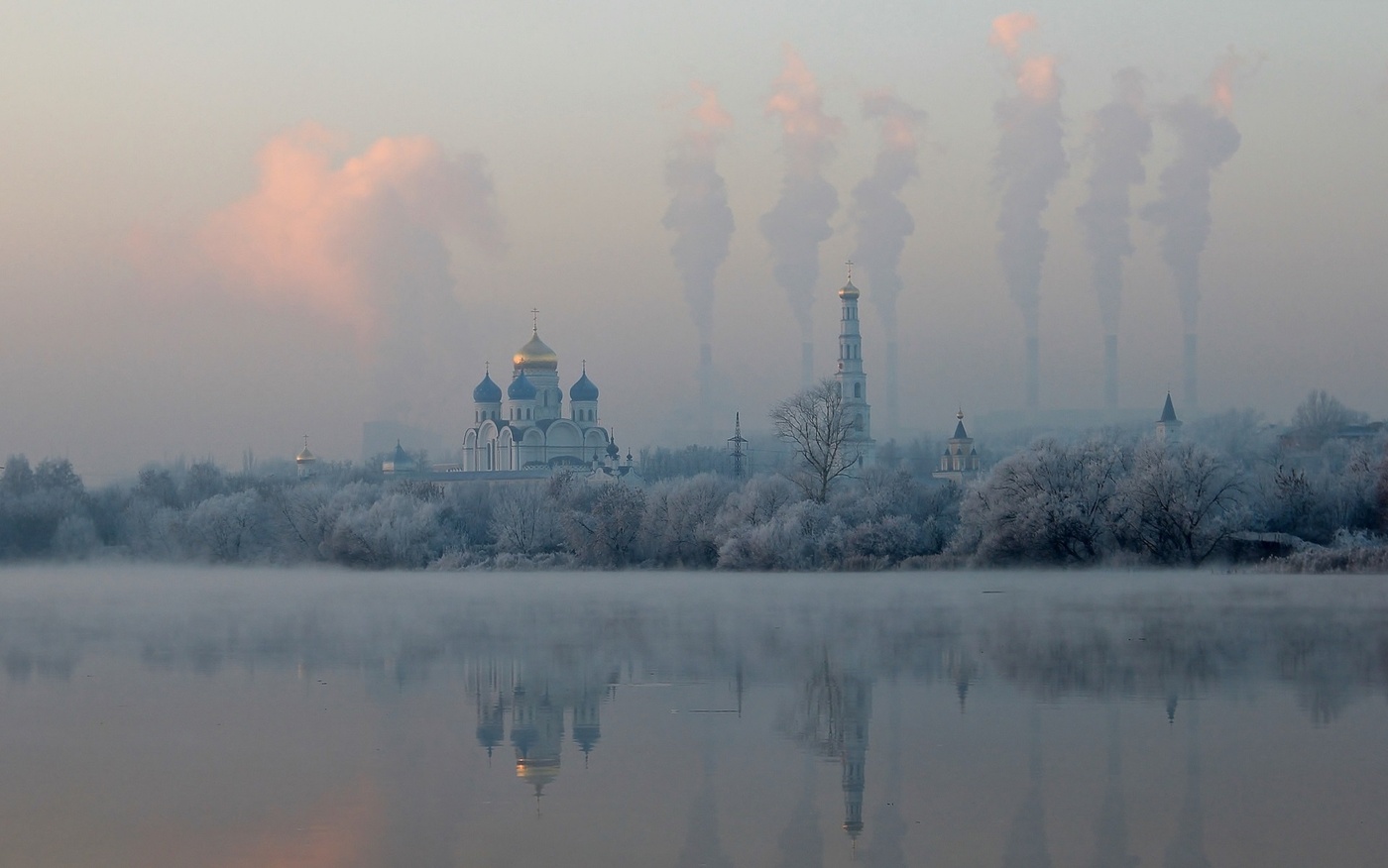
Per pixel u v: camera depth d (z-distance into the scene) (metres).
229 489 196.62
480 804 37.34
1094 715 47.88
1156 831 34.31
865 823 35.25
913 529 115.62
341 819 36.00
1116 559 103.81
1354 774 39.31
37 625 84.50
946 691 53.34
